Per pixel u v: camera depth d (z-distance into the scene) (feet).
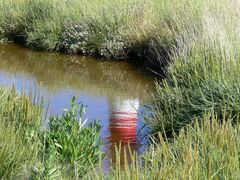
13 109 22.12
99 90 33.22
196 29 31.63
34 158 18.43
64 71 38.11
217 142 18.37
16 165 17.85
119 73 37.45
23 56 42.47
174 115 24.48
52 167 17.54
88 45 42.24
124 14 43.27
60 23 44.62
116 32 41.91
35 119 21.44
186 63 27.61
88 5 45.44
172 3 41.29
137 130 24.98
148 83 34.78
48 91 32.30
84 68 38.88
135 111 28.14
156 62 37.58
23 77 36.17
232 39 28.02
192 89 25.85
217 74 25.48
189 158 16.01
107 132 24.76
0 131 18.86
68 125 20.29
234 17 30.91
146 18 41.50
